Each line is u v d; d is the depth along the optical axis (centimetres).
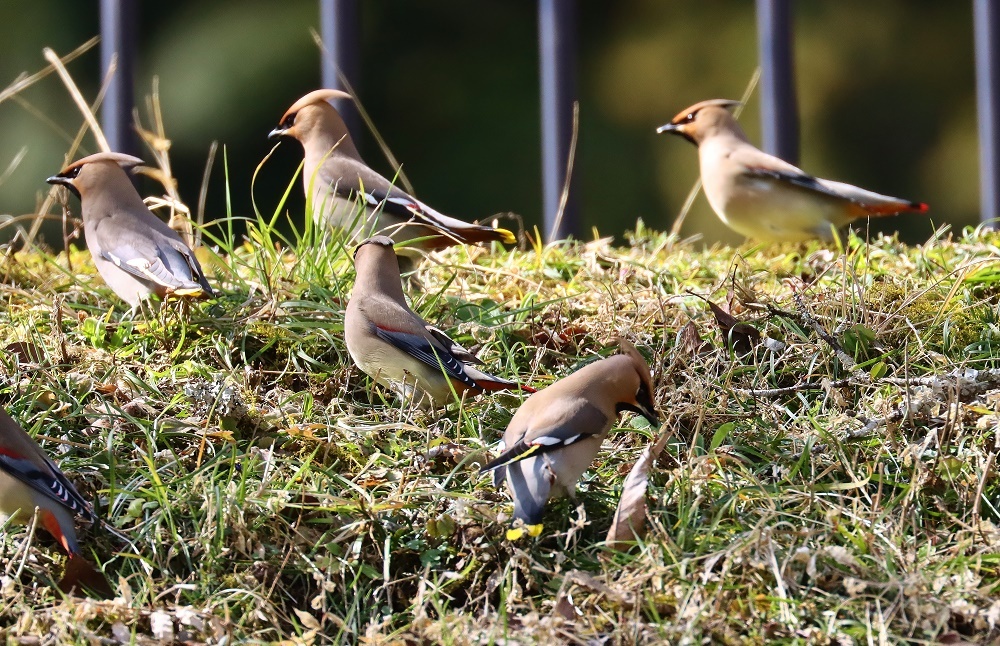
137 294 1138
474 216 3266
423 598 824
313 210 1246
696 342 1066
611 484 919
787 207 1552
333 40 1501
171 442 957
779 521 865
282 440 955
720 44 3350
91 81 3053
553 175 1532
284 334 1077
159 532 862
